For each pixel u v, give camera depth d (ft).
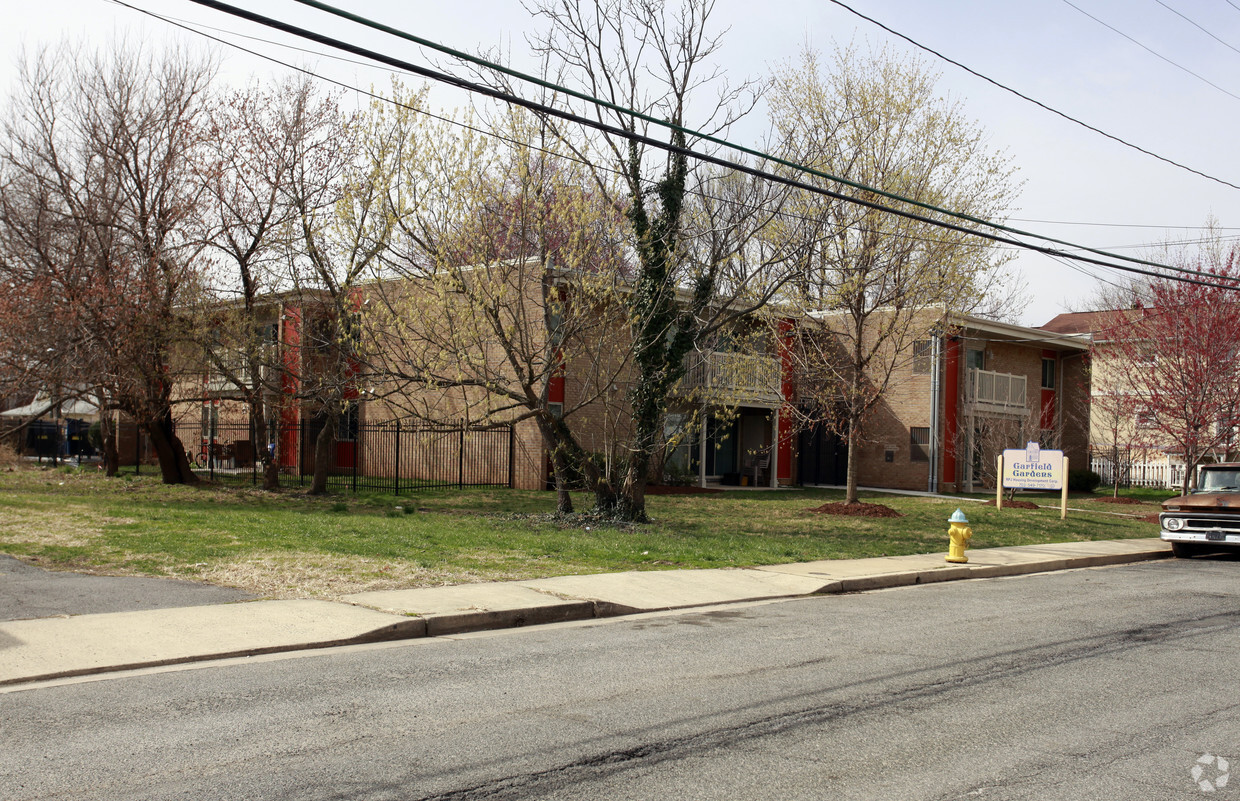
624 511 59.41
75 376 70.13
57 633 26.78
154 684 22.70
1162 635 30.76
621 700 21.50
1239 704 21.76
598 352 58.13
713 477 108.88
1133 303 107.96
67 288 68.33
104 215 73.41
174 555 39.47
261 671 24.25
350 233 54.90
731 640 29.19
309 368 74.08
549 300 55.62
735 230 61.77
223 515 54.39
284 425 85.40
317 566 38.52
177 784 15.62
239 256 71.67
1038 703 21.68
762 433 110.11
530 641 28.91
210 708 20.49
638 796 15.38
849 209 67.46
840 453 113.70
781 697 21.94
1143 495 113.91
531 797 15.25
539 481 83.76
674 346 59.16
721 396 72.74
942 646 28.40
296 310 74.69
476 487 84.43
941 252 67.10
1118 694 22.62
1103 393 111.45
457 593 34.63
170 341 71.67
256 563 38.50
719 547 50.49
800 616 34.17
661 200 56.90
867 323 85.81
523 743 18.13
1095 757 17.67
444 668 24.77
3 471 91.97
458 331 52.03
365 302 56.85
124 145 74.28
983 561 50.88
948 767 17.01
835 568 45.80
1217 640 30.01
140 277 69.82
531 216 52.80
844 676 24.21
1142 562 57.26
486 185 51.31
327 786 15.61
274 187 70.74
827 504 74.84
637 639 29.32
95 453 121.49
